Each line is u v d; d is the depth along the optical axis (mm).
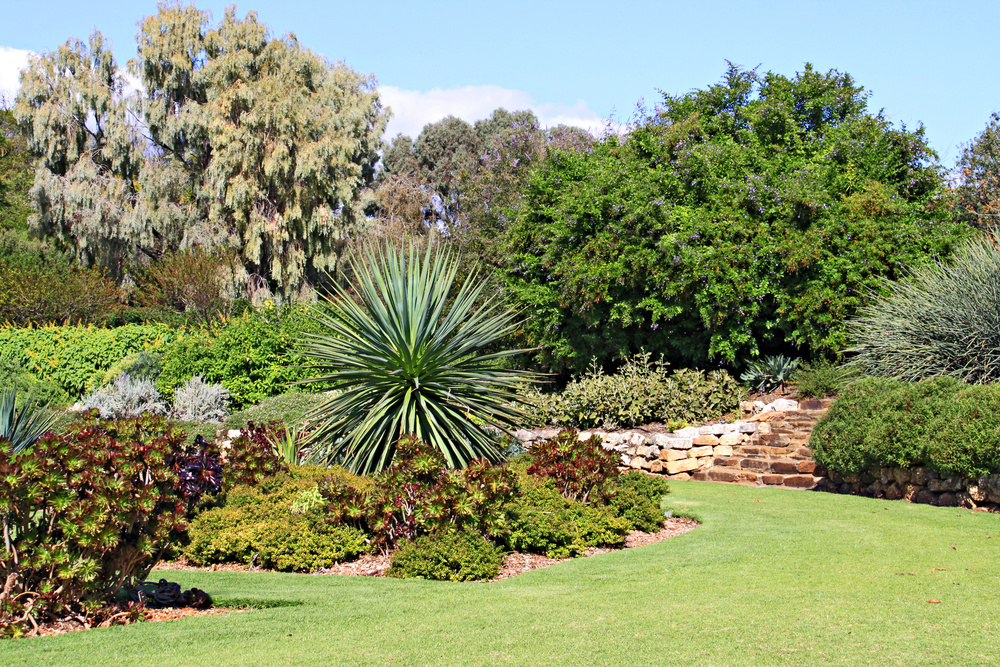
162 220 25625
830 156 13797
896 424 8664
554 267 13289
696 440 11094
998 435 7703
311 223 25578
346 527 6262
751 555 6020
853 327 11953
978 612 4289
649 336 13430
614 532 6801
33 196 25516
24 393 14320
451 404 8188
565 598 4844
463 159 42656
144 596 4859
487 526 6156
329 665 3596
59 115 25391
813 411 11211
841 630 3979
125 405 13875
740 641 3830
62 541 4234
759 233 12406
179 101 27234
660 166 13852
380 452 7918
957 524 7059
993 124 22078
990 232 12195
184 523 4832
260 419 12938
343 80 31500
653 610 4465
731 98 15188
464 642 3918
